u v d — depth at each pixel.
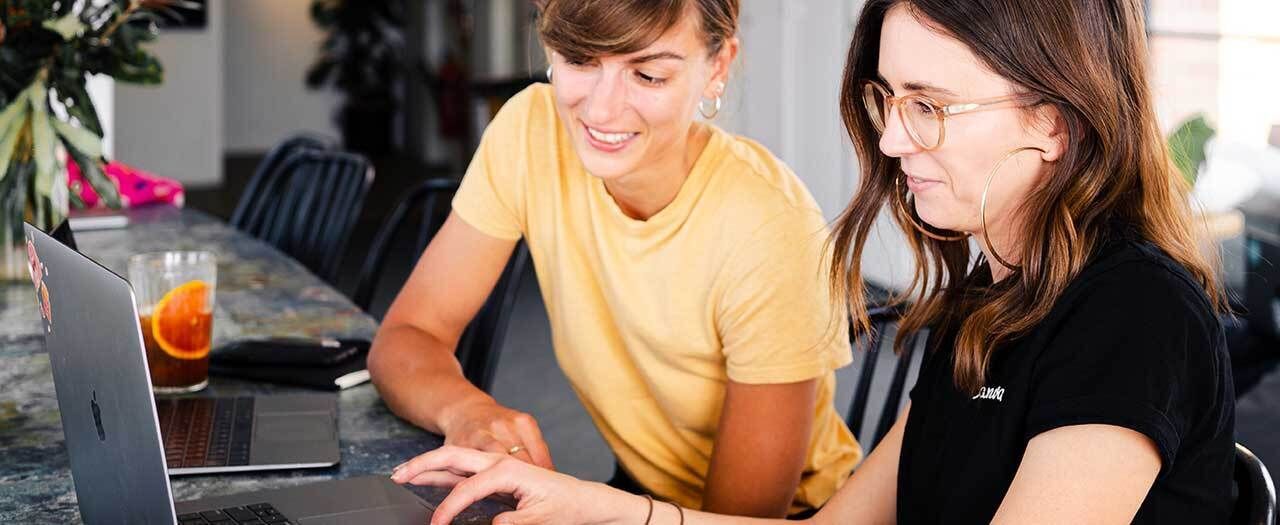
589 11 1.34
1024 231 1.09
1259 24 4.05
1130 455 0.97
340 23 12.47
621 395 1.68
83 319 1.03
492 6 10.67
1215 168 3.50
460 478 1.31
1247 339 3.45
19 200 2.10
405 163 11.98
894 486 1.33
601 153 1.45
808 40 5.53
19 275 2.17
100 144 2.13
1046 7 1.01
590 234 1.61
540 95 1.70
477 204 1.72
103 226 2.86
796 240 1.48
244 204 3.47
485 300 1.99
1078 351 1.01
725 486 1.53
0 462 1.37
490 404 1.50
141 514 1.03
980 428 1.10
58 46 2.04
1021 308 1.08
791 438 1.51
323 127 13.02
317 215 3.16
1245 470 1.09
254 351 1.77
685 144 1.51
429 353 1.64
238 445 1.42
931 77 1.05
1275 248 3.39
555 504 1.22
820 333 1.49
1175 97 4.38
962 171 1.07
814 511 1.70
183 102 9.78
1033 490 0.99
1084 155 1.05
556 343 1.74
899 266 4.39
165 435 1.45
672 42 1.38
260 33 12.66
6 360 1.75
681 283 1.53
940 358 1.22
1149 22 4.45
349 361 1.79
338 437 1.49
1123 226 1.06
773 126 5.89
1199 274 1.08
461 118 11.05
